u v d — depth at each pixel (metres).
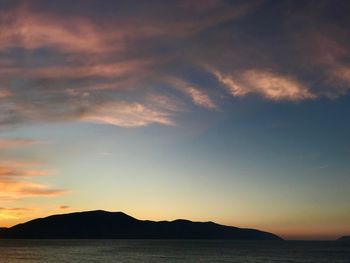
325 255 157.62
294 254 163.38
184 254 153.00
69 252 164.75
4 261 115.62
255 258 134.75
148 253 157.88
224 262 115.50
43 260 119.00
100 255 143.75
